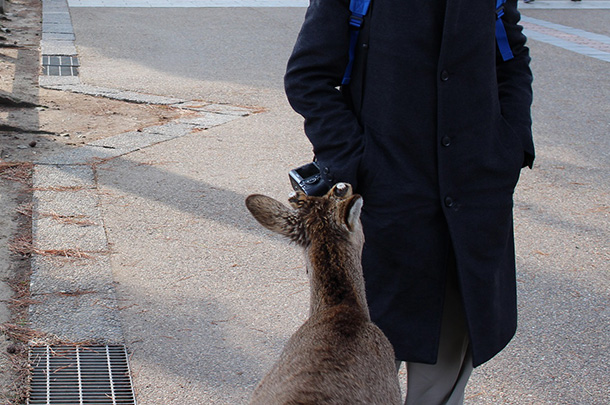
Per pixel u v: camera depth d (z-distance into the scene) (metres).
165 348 3.98
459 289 2.82
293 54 2.84
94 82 9.51
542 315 4.49
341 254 2.42
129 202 5.77
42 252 4.87
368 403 2.08
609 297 4.73
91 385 3.67
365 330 2.30
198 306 4.40
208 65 10.83
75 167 6.43
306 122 2.85
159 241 5.17
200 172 6.50
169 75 10.11
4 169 6.27
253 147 7.27
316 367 2.09
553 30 15.07
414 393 3.09
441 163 2.75
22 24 13.24
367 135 2.79
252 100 9.03
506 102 3.02
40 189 5.90
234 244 5.19
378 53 2.72
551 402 3.71
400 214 2.77
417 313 2.86
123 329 4.12
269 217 2.48
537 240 5.51
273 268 4.89
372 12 2.71
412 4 2.66
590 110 9.19
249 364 3.89
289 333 4.18
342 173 2.75
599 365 4.03
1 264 4.69
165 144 7.21
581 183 6.71
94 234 5.18
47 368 3.76
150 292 4.51
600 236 5.62
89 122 7.82
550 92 10.00
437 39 2.68
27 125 7.49
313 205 2.50
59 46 11.45
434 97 2.72
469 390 3.78
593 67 11.68
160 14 15.12
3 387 3.59
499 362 4.02
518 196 6.35
